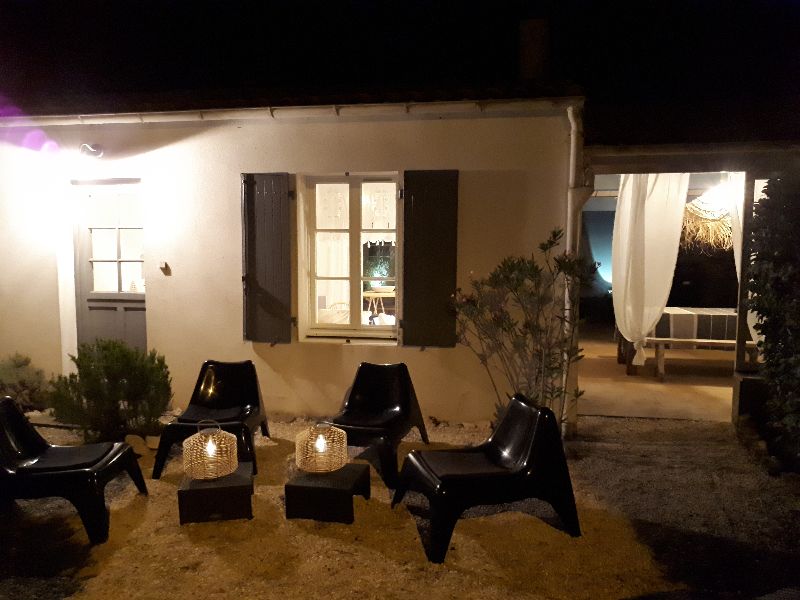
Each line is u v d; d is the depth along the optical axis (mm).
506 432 3801
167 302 5926
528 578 3135
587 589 3041
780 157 5051
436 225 5402
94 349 5172
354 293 5809
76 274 6289
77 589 3029
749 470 4496
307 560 3281
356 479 3803
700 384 7012
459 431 5387
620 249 7227
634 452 4883
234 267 5785
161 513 3836
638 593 3010
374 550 3389
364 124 5484
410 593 2992
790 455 4492
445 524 3262
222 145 5711
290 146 5605
